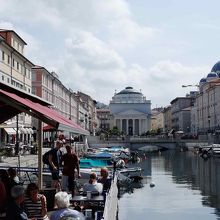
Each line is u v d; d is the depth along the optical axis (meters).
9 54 64.81
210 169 59.91
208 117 144.12
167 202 30.83
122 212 27.17
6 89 12.24
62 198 10.21
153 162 76.88
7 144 55.09
